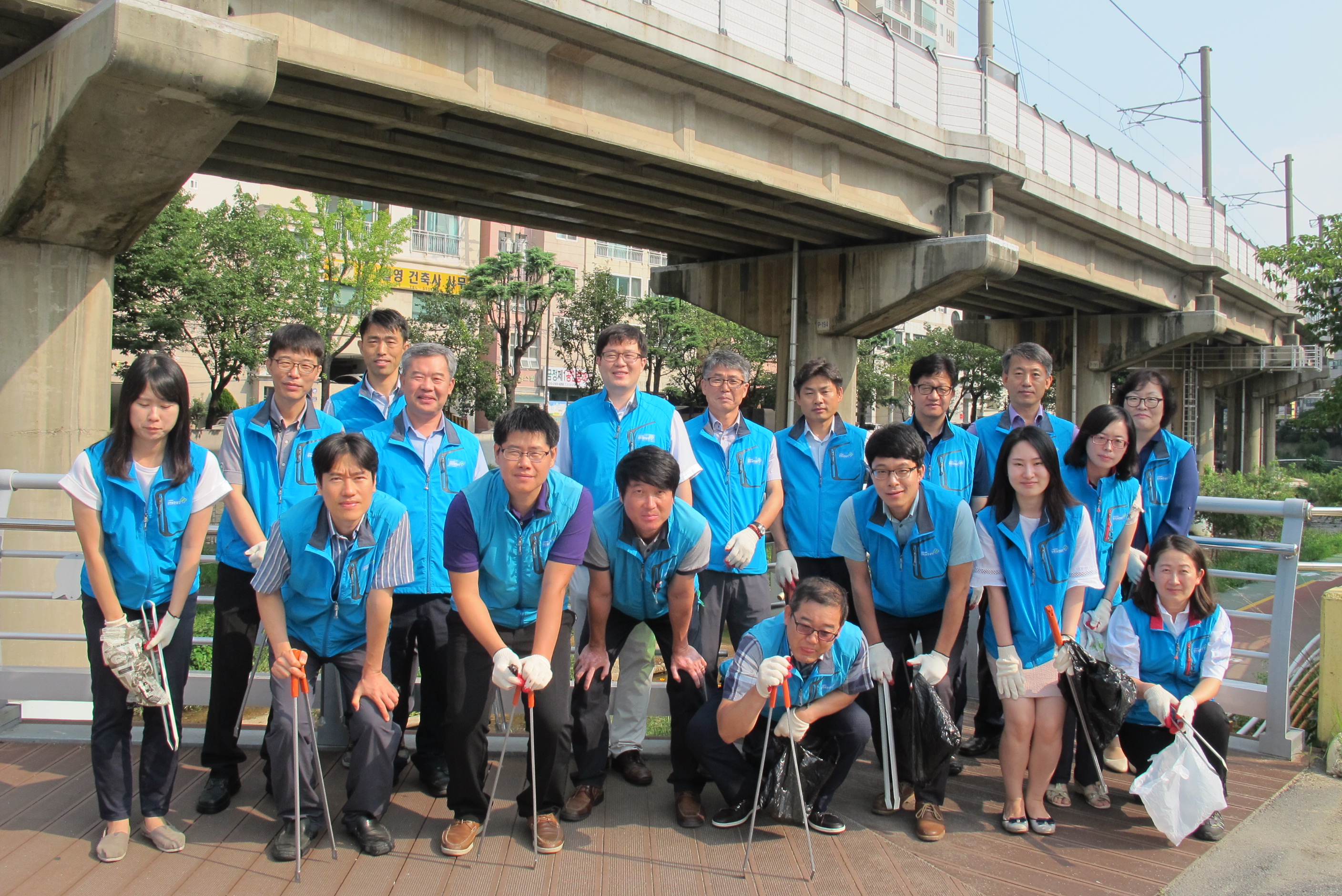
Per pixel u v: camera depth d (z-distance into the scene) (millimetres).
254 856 3215
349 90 9445
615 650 3770
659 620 3787
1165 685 3799
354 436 3205
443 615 3812
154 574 3236
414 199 14109
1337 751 4152
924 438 4406
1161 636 3770
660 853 3318
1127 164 21516
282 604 3326
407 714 4004
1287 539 4379
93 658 3205
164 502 3221
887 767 3629
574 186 12984
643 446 3533
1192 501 4379
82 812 3496
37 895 2916
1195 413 36938
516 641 3449
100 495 3145
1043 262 19766
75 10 6965
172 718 3236
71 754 4043
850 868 3236
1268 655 4438
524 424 3107
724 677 3672
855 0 47438
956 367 4391
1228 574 4594
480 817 3365
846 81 13508
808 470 4363
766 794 3393
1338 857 3357
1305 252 21703
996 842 3479
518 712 4742
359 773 3248
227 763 3621
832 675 3391
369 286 24359
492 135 10789
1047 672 3566
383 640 3320
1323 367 35469
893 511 3668
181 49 6570
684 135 11977
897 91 14469
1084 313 28922
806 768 3393
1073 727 3826
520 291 30188
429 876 3107
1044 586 3650
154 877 3051
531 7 9547
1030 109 17422
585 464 4191
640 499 3350
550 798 3350
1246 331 35531
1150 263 25000
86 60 6547
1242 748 4457
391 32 9234
